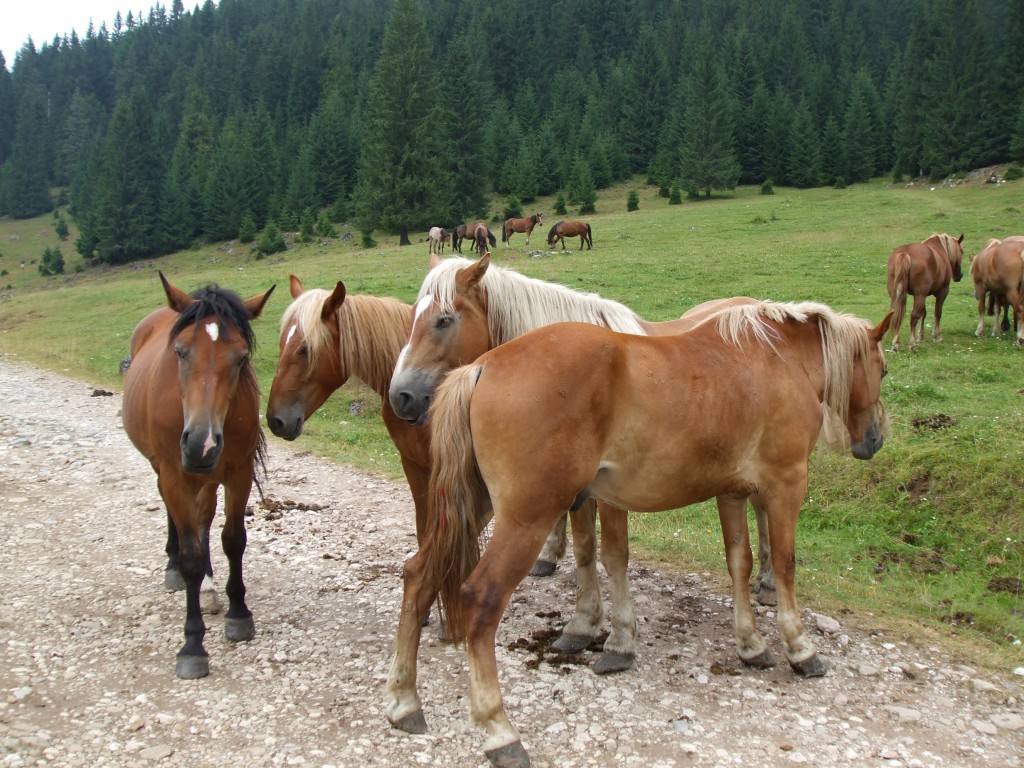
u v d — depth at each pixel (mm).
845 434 5520
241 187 71500
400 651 4105
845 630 5309
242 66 109500
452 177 60375
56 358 21484
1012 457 7781
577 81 94000
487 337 5246
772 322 4789
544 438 3766
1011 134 57688
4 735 3838
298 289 5910
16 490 8695
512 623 5449
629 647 4715
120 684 4492
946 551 7160
